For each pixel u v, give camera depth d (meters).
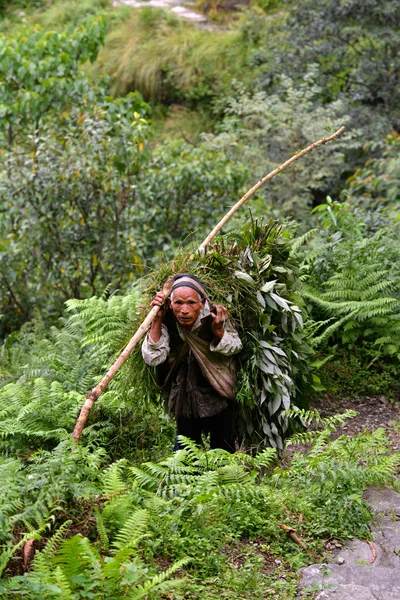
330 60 18.83
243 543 4.70
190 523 4.61
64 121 11.52
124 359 4.99
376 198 12.81
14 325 10.52
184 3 26.92
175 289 4.81
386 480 5.12
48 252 10.33
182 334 4.97
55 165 10.11
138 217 10.34
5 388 6.46
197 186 10.85
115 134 10.55
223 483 4.88
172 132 22.19
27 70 11.29
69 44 11.91
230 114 21.45
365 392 7.43
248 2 25.80
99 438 6.02
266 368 5.23
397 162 12.86
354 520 4.86
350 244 8.09
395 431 6.72
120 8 26.31
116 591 3.86
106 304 7.36
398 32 17.56
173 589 4.11
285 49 18.88
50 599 3.71
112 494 4.63
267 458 5.00
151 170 10.67
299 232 14.55
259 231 5.61
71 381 6.62
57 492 4.40
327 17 17.95
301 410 5.48
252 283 5.25
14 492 4.35
